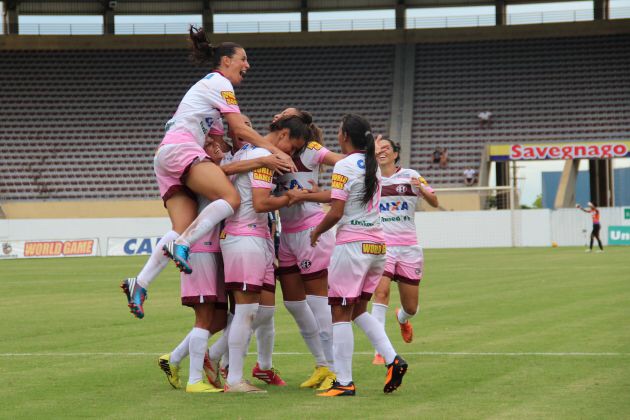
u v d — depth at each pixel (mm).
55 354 10344
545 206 67875
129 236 43250
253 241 7930
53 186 48531
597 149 45938
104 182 49094
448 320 13461
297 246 8477
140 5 58906
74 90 54250
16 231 42469
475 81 53906
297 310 8562
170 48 56906
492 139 50938
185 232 7672
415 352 10141
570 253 36156
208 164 7914
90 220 42938
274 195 8578
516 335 11516
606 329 11945
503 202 47688
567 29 55094
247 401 7387
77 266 31828
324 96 54156
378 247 7863
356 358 9945
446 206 47594
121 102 53594
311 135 8484
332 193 7738
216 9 59594
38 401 7379
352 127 7867
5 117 52375
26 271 28766
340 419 6492
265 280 8344
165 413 6816
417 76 54719
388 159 10398
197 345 7969
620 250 38594
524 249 41188
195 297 7977
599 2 55344
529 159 46656
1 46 56656
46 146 50875
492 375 8461
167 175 8148
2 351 10633
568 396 7297
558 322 12867
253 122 53031
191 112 8086
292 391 8008
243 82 55219
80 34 56875
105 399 7488
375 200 7906
